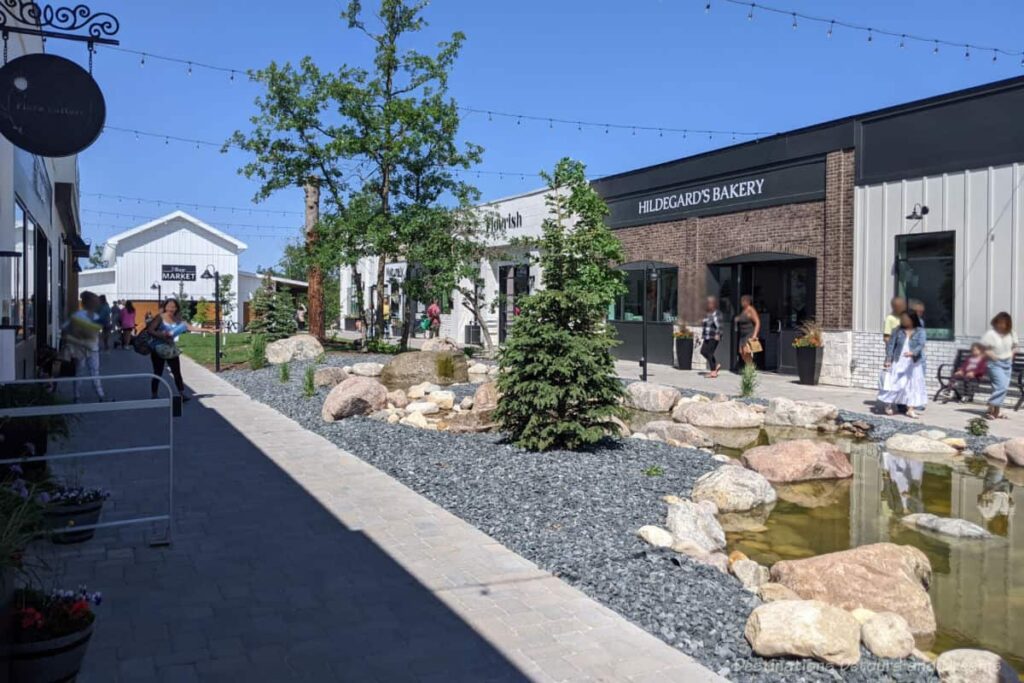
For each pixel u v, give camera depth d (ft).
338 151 72.54
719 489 24.68
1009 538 22.50
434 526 21.18
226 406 43.88
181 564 18.20
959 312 47.55
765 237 60.95
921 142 49.60
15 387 23.04
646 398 46.06
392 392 43.68
